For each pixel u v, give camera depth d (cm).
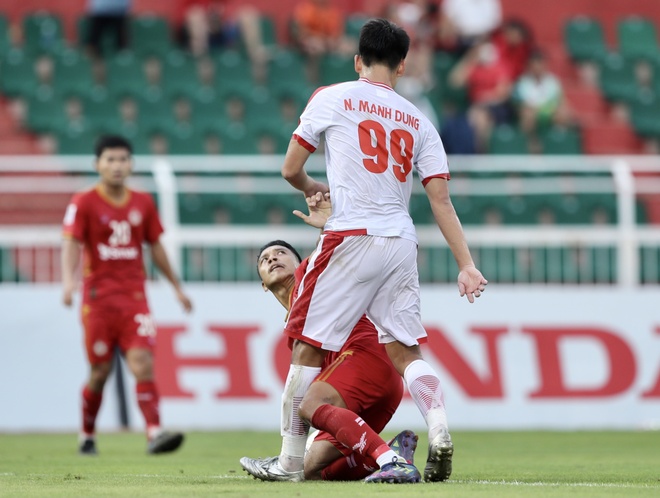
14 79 5962
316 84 6322
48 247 4356
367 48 1961
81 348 4328
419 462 2653
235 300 4381
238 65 6234
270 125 5900
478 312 4456
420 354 1931
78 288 4347
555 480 2077
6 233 4331
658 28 7569
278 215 4669
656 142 6419
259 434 3997
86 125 5691
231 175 4559
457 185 4788
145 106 5844
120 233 3127
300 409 1898
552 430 4269
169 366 4300
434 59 6419
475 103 6159
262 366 4350
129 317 3112
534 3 7362
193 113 5847
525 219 4778
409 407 4331
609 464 2684
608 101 6731
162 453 3094
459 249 1909
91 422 3128
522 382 4428
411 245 1898
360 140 1902
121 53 6231
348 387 1922
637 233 4597
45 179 4531
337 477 1980
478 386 4403
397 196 1911
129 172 3148
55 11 6688
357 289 1873
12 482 2030
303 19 6450
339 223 1883
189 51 6375
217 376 4325
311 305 1881
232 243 4419
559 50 7038
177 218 4453
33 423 4266
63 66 6044
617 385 4475
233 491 1723
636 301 4541
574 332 4491
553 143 5900
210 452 3178
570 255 4566
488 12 6538
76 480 2081
